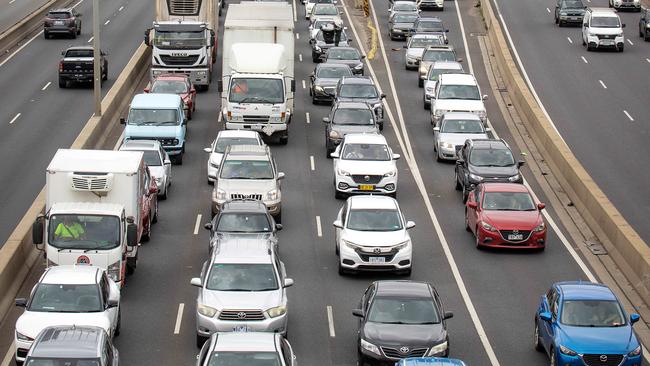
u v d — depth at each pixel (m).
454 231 59.00
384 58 110.12
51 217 47.12
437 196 66.00
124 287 49.19
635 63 105.62
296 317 45.75
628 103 90.31
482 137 73.56
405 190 67.12
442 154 73.44
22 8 135.25
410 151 76.94
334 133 73.31
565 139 79.31
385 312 40.16
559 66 103.81
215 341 34.34
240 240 46.59
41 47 111.44
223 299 41.50
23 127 79.12
